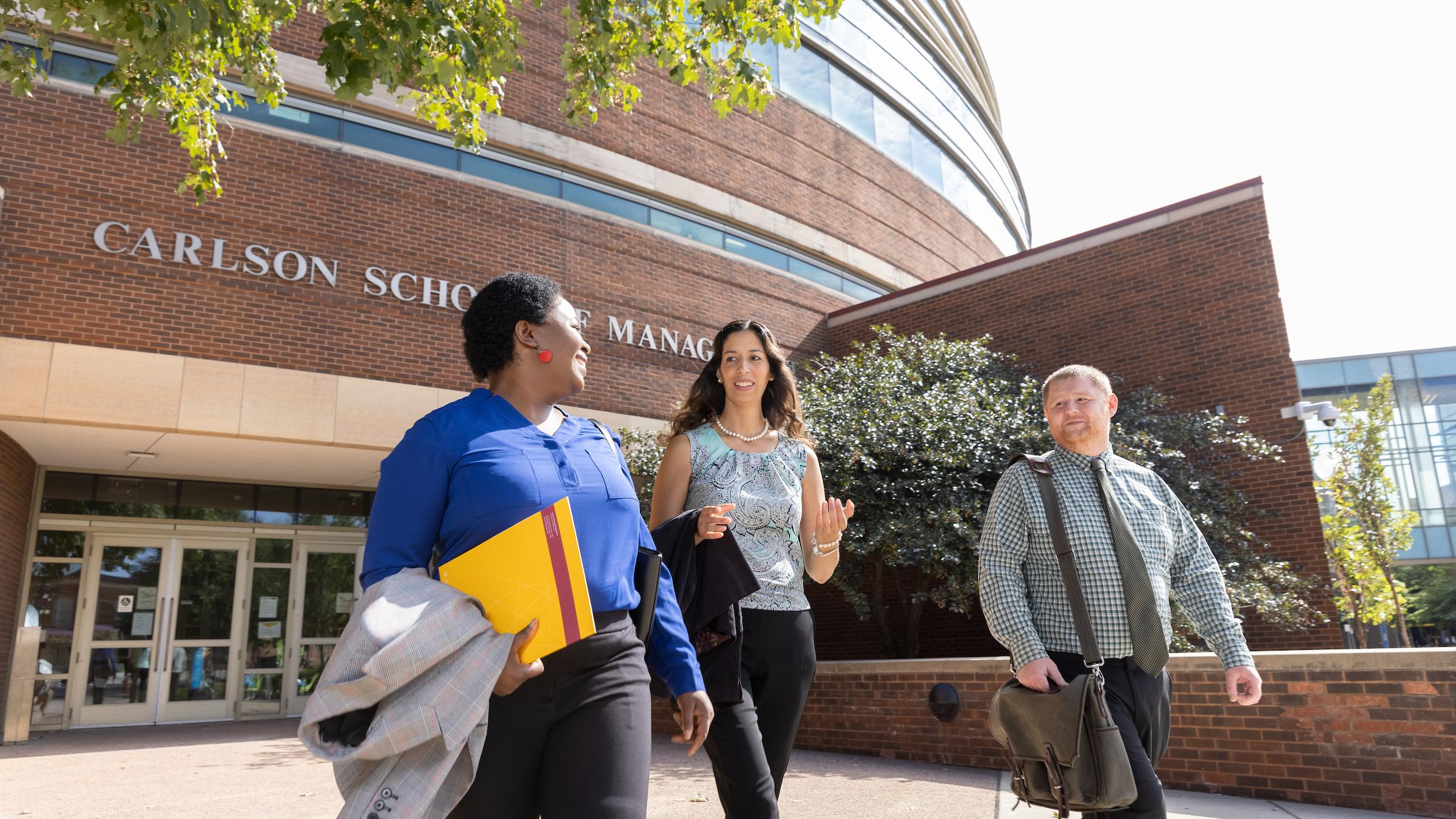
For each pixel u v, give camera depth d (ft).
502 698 5.34
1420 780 16.25
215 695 39.91
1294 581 31.78
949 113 72.49
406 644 4.46
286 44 36.70
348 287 35.78
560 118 43.98
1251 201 38.34
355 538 44.34
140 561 39.37
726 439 9.66
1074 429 9.37
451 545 5.43
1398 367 155.43
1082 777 7.78
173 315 32.01
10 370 29.22
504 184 41.63
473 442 5.60
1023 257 45.52
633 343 43.60
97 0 13.42
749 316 49.16
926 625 42.88
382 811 4.36
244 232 34.04
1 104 30.89
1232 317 38.06
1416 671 16.62
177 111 20.31
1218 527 32.71
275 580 42.19
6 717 31.53
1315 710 17.58
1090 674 8.20
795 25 20.02
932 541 29.76
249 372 32.94
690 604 8.11
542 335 6.23
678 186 47.83
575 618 5.09
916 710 23.68
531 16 44.29
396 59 15.29
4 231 30.01
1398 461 152.35
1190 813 16.34
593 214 43.75
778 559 9.11
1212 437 35.58
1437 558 146.92
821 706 26.03
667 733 30.50
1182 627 29.27
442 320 37.76
